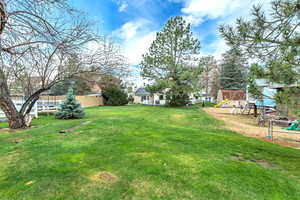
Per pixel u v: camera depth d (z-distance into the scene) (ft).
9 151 11.34
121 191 6.70
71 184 7.17
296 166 9.52
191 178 7.76
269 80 8.58
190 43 57.47
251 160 10.37
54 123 23.63
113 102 74.02
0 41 13.87
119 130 18.29
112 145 12.68
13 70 20.26
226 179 7.72
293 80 7.82
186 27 57.11
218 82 108.58
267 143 14.58
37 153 10.91
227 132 20.22
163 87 59.16
